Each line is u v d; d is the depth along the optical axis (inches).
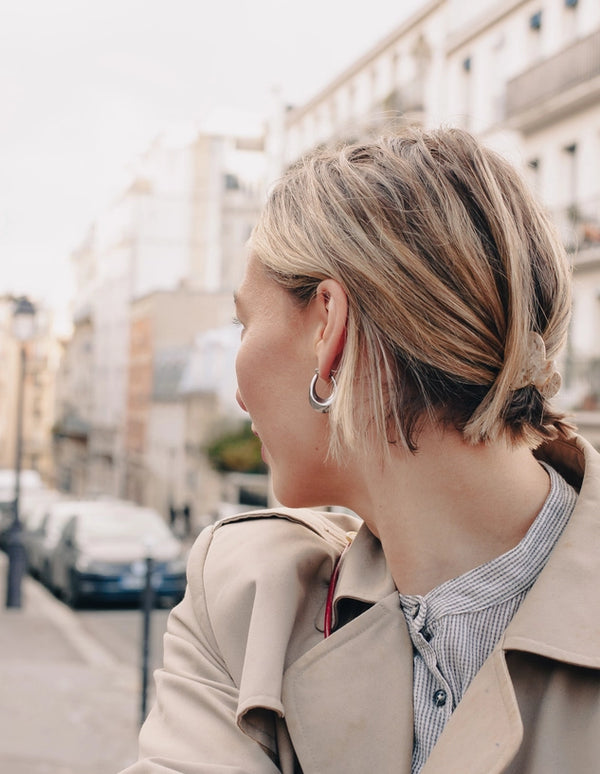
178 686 33.6
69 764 235.6
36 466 3080.7
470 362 29.8
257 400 33.7
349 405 30.5
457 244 30.1
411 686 30.8
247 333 34.1
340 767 30.3
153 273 1873.8
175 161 1836.9
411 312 29.9
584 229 719.1
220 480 1469.0
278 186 34.5
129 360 1909.4
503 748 26.6
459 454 30.4
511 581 30.3
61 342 2812.5
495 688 27.7
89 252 2418.8
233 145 1809.8
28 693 323.9
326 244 31.4
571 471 33.7
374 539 34.5
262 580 33.0
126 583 540.1
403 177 31.2
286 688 31.3
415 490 31.0
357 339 30.9
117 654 422.9
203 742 31.6
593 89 721.0
